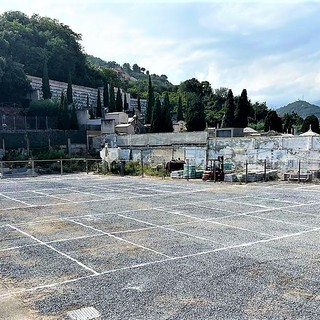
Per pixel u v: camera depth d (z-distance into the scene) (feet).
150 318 14.94
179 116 201.05
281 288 17.94
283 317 14.94
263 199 46.62
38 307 16.10
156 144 94.73
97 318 15.01
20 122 139.85
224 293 17.39
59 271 20.66
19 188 61.87
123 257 23.06
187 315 15.17
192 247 25.20
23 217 36.55
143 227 31.50
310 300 16.57
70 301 16.66
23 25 234.79
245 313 15.33
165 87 354.54
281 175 70.38
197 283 18.66
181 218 35.29
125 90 291.79
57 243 26.61
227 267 21.02
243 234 28.81
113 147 107.55
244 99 138.92
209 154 82.07
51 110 155.84
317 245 25.53
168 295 17.22
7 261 22.57
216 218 35.17
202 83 284.41
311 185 60.34
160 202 45.16
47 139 117.70
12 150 110.22
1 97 178.60
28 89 187.01
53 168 98.89
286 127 166.61
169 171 82.17
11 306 16.25
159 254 23.62
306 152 68.28
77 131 123.44
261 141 74.33
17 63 187.83
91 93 232.12
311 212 37.78
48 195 52.70
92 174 91.30
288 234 28.73
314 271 20.29
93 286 18.40
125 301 16.61
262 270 20.49
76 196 51.39
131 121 155.63
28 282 19.07
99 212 38.81
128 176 83.46
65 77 237.45
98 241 26.99
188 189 57.93
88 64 285.23
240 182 65.72
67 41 254.88
